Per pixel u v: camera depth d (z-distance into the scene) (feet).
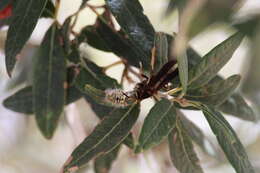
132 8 2.06
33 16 2.05
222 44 2.00
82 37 2.28
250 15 2.66
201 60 2.01
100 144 1.98
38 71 2.31
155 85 1.98
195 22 1.98
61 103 2.32
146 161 3.10
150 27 2.07
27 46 3.08
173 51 1.97
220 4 2.08
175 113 1.93
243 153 1.98
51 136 2.33
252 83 2.46
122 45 2.26
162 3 3.01
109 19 2.29
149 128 1.90
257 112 2.81
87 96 2.29
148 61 2.06
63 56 2.29
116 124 1.99
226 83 2.04
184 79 1.94
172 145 2.10
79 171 2.81
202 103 2.01
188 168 2.11
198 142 2.44
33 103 2.35
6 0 2.18
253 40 2.53
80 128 2.85
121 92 1.99
